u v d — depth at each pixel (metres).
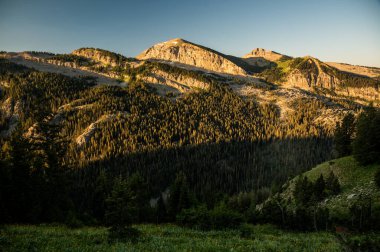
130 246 18.38
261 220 50.75
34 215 37.12
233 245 21.12
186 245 19.78
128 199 35.66
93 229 31.80
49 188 43.09
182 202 59.19
